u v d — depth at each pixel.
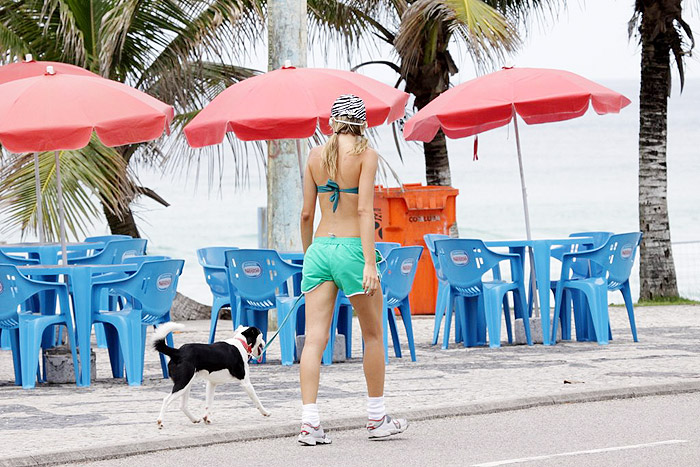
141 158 36.28
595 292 23.14
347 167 13.40
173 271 19.52
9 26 34.94
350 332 22.06
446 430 14.07
